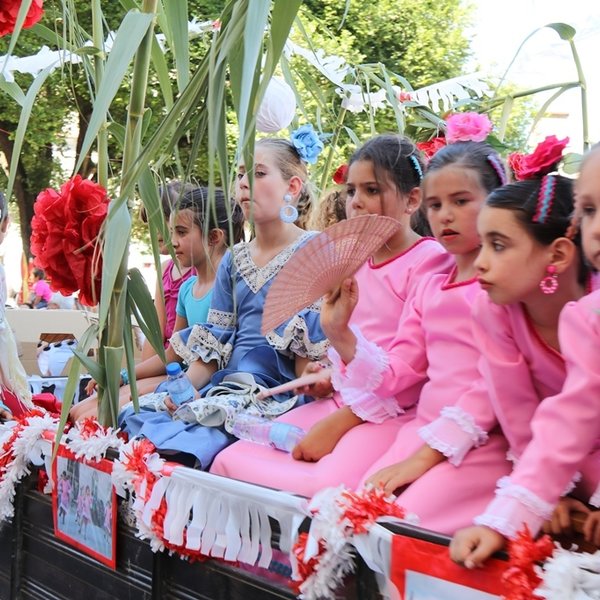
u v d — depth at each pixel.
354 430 2.07
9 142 11.23
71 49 2.39
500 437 1.79
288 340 2.45
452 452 1.74
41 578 2.45
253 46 1.45
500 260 1.61
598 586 1.18
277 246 2.61
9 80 2.54
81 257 2.35
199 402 2.25
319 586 1.55
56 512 2.33
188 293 3.01
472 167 1.95
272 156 2.58
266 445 2.15
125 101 8.72
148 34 2.24
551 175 1.62
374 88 4.30
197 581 1.89
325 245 1.85
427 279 2.09
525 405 1.70
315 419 2.27
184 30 2.03
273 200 2.56
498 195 1.62
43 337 4.37
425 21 8.20
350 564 1.55
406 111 3.69
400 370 2.05
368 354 2.04
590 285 1.66
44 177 11.81
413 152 2.28
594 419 1.38
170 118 1.81
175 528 1.86
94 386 3.17
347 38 7.23
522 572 1.23
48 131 9.96
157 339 2.36
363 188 2.25
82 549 2.23
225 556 1.77
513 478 1.40
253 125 1.54
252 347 2.52
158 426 2.23
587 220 1.39
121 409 2.51
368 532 1.48
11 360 3.10
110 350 2.30
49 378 3.92
